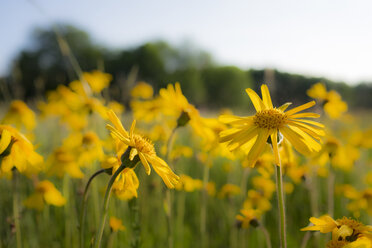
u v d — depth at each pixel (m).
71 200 3.26
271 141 1.76
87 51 37.72
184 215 4.51
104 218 1.36
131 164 1.45
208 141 3.00
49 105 4.23
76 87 4.11
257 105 1.96
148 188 3.83
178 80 40.47
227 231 4.11
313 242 3.28
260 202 3.58
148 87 5.04
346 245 1.35
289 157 2.00
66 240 3.11
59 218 3.50
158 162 1.54
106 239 2.86
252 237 3.99
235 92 41.38
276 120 1.80
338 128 6.04
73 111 3.91
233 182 4.86
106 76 4.44
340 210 4.29
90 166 3.16
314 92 3.95
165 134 3.88
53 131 4.79
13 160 1.68
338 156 3.45
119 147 1.62
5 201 3.04
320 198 4.53
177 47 43.34
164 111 2.90
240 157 3.36
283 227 1.47
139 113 4.23
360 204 3.49
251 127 1.83
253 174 5.53
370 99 14.67
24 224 3.10
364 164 5.16
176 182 1.55
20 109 3.99
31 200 2.97
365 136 4.86
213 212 4.45
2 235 2.76
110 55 40.28
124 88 4.68
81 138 3.24
